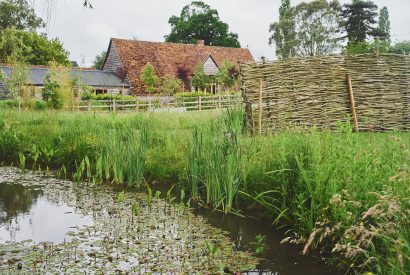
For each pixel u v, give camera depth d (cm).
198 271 392
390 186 363
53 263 404
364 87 1067
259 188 578
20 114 1488
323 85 1032
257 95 970
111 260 414
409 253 295
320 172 448
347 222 383
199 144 681
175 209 609
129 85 3697
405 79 1092
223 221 556
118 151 784
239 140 616
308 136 556
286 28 6488
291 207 507
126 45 3991
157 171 775
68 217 571
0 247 450
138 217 560
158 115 1425
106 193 711
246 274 391
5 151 1062
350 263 396
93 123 1196
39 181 805
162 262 410
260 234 497
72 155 942
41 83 3262
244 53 4719
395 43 4331
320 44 6353
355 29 6675
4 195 698
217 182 609
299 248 457
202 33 6153
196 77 3878
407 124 1098
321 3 6303
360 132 1045
